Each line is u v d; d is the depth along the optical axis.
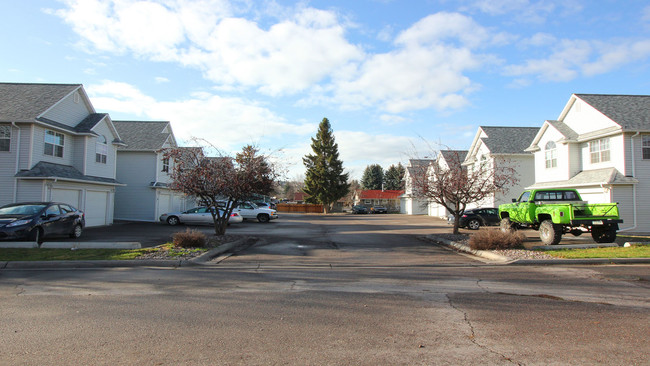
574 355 4.37
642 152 20.53
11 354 4.32
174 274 9.34
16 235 13.53
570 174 23.72
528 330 5.25
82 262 10.54
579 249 13.07
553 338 4.93
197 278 8.84
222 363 4.13
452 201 17.95
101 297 7.00
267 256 12.48
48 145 20.52
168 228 22.92
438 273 9.62
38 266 10.45
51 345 4.60
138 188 28.66
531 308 6.34
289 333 5.09
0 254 11.48
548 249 13.12
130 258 10.98
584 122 23.41
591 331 5.20
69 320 5.58
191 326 5.35
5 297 6.97
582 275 9.32
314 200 54.59
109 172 25.28
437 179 18.14
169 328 5.26
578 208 13.70
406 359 4.26
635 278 8.93
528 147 29.30
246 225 27.80
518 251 12.66
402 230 23.55
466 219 24.61
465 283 8.38
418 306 6.45
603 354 4.40
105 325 5.37
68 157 22.08
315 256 12.54
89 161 23.06
